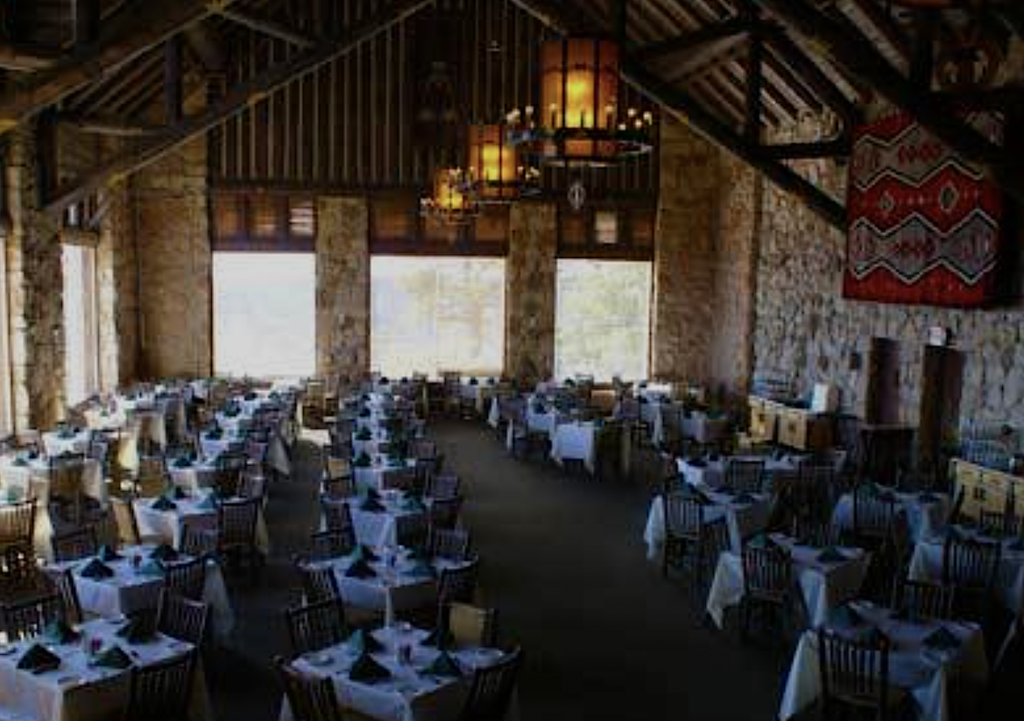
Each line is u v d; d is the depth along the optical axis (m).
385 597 9.03
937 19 13.68
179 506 11.80
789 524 13.23
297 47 22.73
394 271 24.41
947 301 15.27
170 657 7.47
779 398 20.53
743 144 17.27
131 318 22.78
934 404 16.53
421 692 6.92
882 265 16.89
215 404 20.83
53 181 17.12
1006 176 11.86
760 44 16.77
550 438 19.31
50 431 16.69
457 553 10.26
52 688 6.88
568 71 9.27
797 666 8.27
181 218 23.20
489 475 18.17
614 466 18.53
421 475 14.01
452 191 18.88
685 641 10.38
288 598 11.44
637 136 9.32
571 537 14.23
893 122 16.41
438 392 24.38
